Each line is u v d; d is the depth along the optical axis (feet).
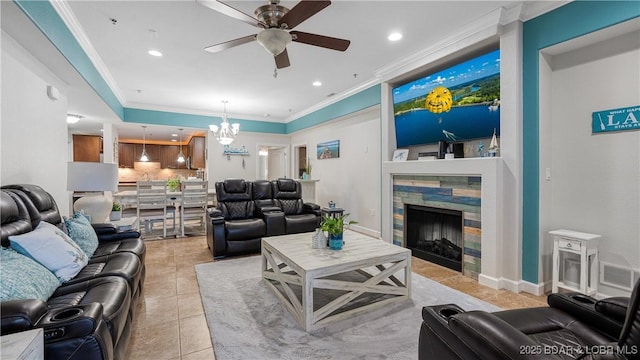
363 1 8.27
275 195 16.20
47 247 5.97
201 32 9.96
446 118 11.32
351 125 18.97
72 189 10.42
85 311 4.08
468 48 10.23
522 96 9.03
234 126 19.66
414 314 7.81
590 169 8.43
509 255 9.36
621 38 7.82
